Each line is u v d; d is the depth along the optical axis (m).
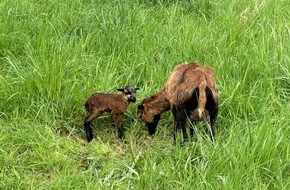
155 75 6.66
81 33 7.37
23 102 6.17
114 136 6.02
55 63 6.45
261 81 6.49
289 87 6.54
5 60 6.90
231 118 6.08
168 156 5.46
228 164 5.23
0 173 5.32
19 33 7.22
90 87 6.33
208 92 5.45
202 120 5.83
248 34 7.57
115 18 7.73
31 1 8.15
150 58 6.96
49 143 5.73
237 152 5.34
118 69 6.83
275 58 6.78
